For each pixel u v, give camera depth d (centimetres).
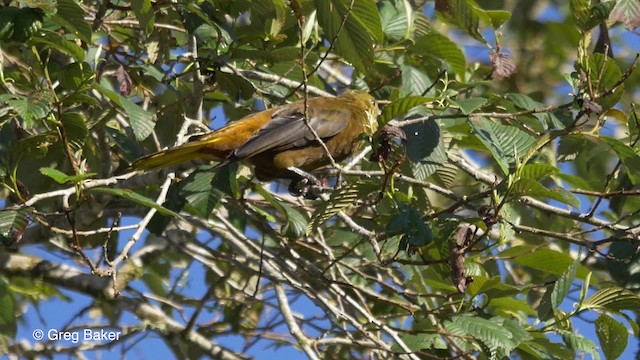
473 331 1038
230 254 1410
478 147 1294
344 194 1012
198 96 1154
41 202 1308
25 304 1473
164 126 1280
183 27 1211
